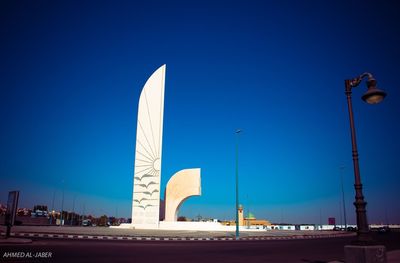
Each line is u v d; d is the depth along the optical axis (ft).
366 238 37.11
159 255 53.78
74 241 79.20
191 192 189.06
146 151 176.24
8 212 72.02
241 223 265.13
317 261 49.39
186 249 67.31
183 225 183.21
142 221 170.40
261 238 126.21
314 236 154.71
